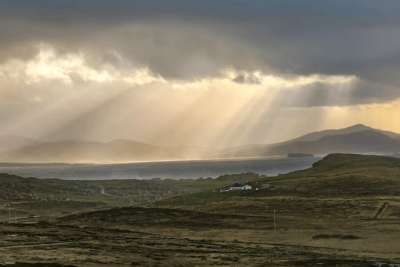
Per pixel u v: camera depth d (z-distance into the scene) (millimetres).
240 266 116000
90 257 122000
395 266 117125
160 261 120750
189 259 125812
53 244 147375
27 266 104562
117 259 120125
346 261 123375
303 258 130125
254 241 177375
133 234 180750
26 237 159375
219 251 142500
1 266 103062
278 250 148250
